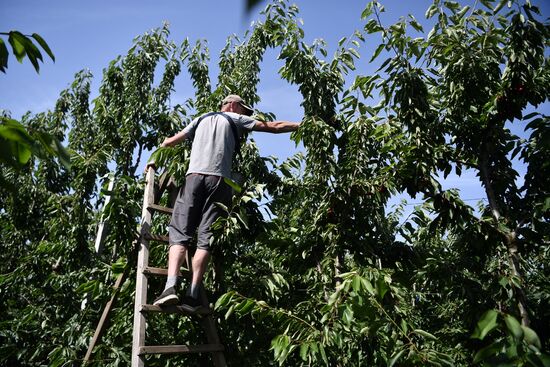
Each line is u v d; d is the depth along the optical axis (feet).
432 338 7.97
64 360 12.57
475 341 10.26
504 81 10.44
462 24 11.30
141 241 10.62
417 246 14.30
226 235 10.87
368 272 10.09
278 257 15.05
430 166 11.28
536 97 10.93
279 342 8.41
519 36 10.03
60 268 23.18
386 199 12.98
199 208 10.64
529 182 10.55
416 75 11.18
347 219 13.57
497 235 10.62
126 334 14.56
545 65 11.66
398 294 10.18
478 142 11.28
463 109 11.02
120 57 23.85
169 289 9.44
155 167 12.34
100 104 23.70
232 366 12.74
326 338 8.70
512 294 9.67
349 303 8.21
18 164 3.98
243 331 13.02
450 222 11.19
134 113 22.39
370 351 10.98
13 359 20.24
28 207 24.93
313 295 13.39
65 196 22.16
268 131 11.57
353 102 13.56
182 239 10.16
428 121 11.64
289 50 14.87
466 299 10.76
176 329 13.83
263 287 13.48
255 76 20.03
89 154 23.75
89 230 21.61
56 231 21.95
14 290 23.17
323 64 15.42
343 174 13.47
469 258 11.02
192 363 12.76
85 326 17.38
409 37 11.28
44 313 20.47
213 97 17.85
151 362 13.12
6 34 4.48
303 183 15.33
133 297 13.53
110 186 12.31
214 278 12.71
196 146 11.07
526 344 5.47
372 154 13.82
